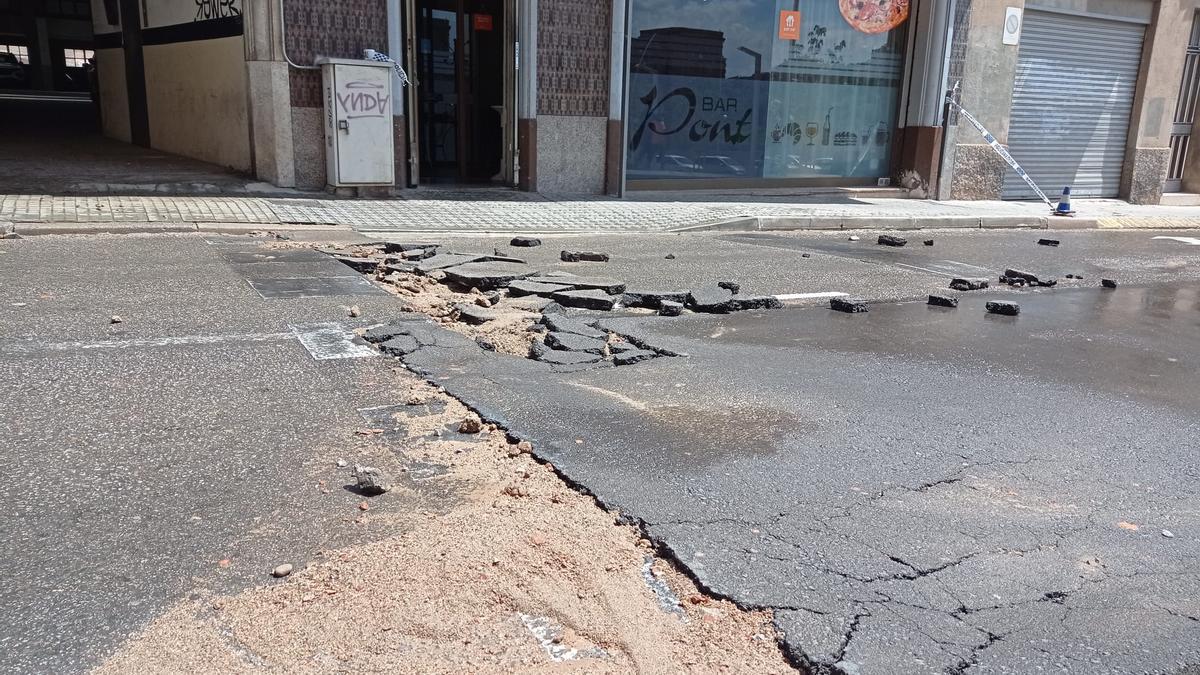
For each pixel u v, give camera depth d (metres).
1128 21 18.36
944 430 4.35
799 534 3.14
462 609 2.57
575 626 2.53
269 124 11.58
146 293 6.23
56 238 8.19
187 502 3.19
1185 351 6.38
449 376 4.71
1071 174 18.94
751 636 2.53
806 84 15.75
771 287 7.85
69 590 2.62
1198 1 18.89
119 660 2.31
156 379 4.47
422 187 12.88
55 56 40.12
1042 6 17.20
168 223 9.02
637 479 3.53
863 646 2.50
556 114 13.23
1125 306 8.03
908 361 5.66
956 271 9.48
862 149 16.75
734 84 14.99
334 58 11.31
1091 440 4.34
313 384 4.51
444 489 3.37
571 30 13.03
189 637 2.41
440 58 13.71
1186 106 20.03
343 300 6.29
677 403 4.51
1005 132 17.38
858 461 3.87
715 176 15.27
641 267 8.46
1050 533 3.27
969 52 16.48
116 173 12.02
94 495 3.21
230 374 4.60
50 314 5.55
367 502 3.24
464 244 9.27
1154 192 19.77
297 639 2.41
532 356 5.18
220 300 6.14
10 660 2.30
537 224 10.95
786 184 16.05
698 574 2.83
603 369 5.05
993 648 2.53
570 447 3.82
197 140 14.02
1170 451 4.24
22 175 11.30
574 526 3.10
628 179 14.43
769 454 3.88
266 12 11.19
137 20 15.60
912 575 2.90
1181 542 3.26
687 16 14.20
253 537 2.96
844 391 4.91
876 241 11.70
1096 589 2.88
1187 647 2.58
